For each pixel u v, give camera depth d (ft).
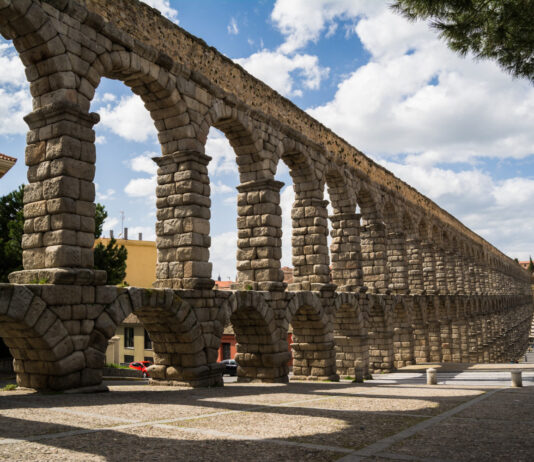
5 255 114.32
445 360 193.26
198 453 29.50
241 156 95.40
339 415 45.62
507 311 353.72
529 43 50.96
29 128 62.44
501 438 35.70
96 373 60.03
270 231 93.15
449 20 51.70
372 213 139.33
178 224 77.30
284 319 93.61
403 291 152.25
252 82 93.61
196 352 75.00
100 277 60.44
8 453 27.96
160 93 75.92
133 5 71.31
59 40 60.95
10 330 55.72
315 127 112.68
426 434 37.06
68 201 59.06
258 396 61.36
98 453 28.68
